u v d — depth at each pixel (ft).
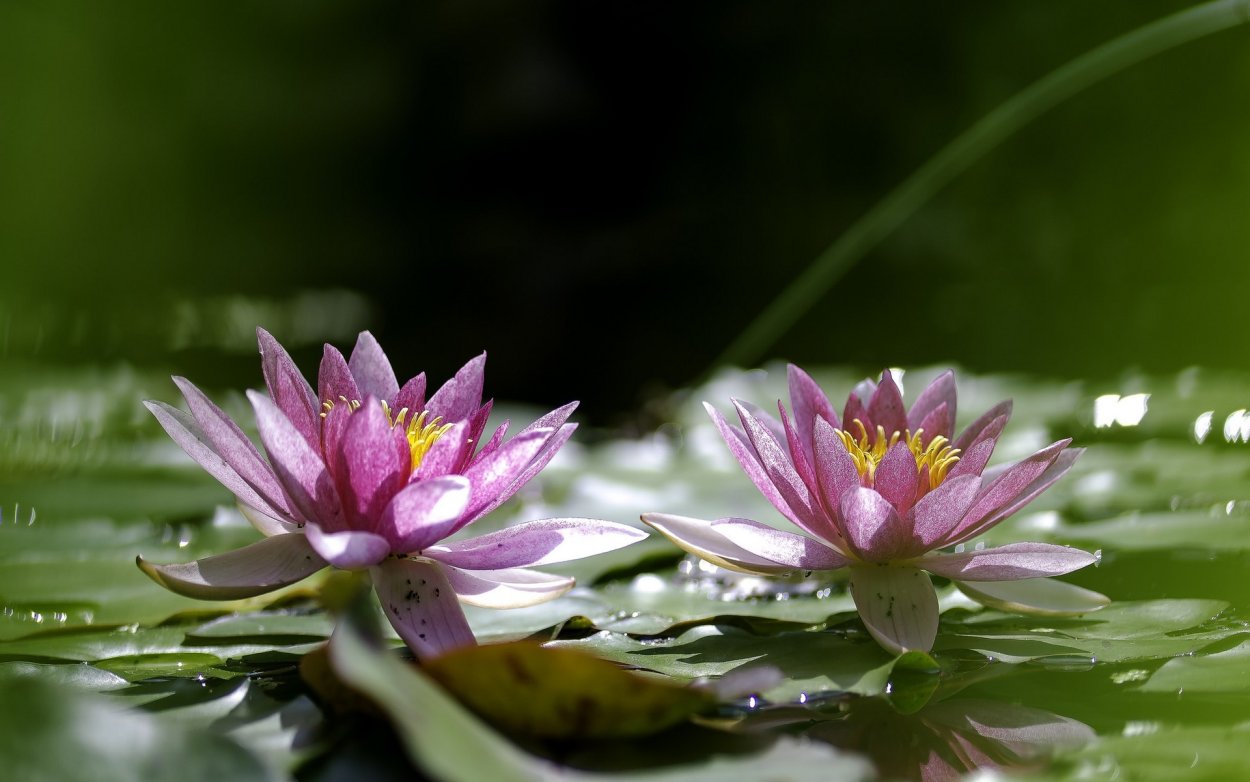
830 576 6.68
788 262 23.53
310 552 6.38
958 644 6.44
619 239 24.43
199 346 20.59
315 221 30.27
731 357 12.28
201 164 31.73
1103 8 22.15
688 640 6.45
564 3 25.25
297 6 30.07
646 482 7.24
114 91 32.19
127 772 6.07
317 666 6.25
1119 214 21.49
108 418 10.18
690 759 6.15
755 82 24.90
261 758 6.11
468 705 6.18
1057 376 17.06
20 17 31.48
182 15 31.48
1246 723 6.24
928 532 6.39
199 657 6.41
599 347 22.57
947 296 21.71
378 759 6.15
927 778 6.15
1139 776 6.15
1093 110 22.02
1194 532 6.83
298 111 30.09
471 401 6.53
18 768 6.06
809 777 6.11
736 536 6.40
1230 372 15.31
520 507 7.02
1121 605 6.57
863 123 24.08
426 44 27.58
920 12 23.66
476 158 26.40
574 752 6.16
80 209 31.96
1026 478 6.41
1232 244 19.90
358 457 6.34
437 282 26.86
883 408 6.57
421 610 6.34
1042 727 6.24
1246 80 20.36
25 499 7.14
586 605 6.57
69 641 6.46
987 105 23.17
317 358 18.57
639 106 25.27
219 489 7.23
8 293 28.50
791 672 6.34
